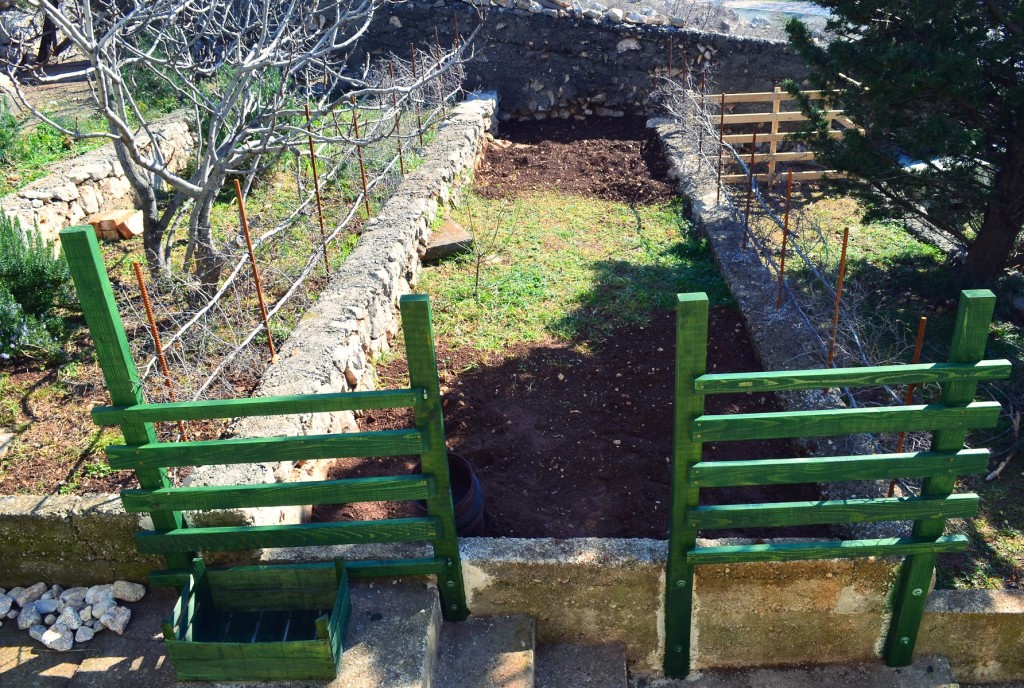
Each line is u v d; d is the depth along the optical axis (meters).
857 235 8.12
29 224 6.80
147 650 3.60
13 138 8.27
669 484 4.51
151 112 9.57
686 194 8.94
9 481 4.20
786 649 3.81
